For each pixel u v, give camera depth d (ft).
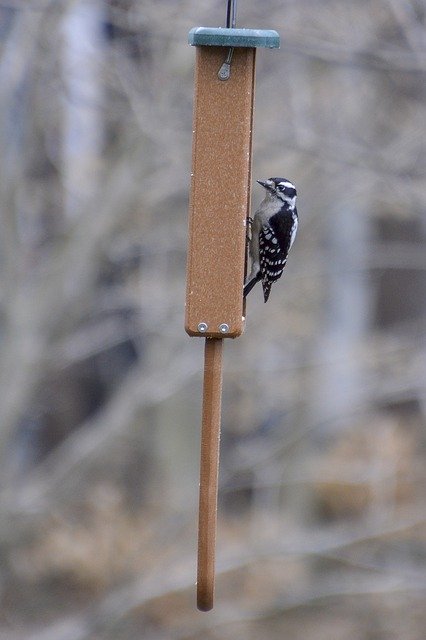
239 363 61.46
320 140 52.29
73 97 52.95
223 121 26.89
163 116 52.06
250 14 48.62
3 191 54.34
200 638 67.97
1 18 51.72
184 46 51.52
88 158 58.90
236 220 26.86
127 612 59.36
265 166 55.83
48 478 62.59
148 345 68.80
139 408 59.98
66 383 80.53
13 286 56.34
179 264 62.54
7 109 53.11
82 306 57.77
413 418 80.69
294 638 66.95
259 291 60.90
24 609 66.74
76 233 56.08
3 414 57.77
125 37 52.54
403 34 49.32
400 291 94.43
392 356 60.34
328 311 74.79
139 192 54.75
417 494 74.18
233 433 69.26
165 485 74.79
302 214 57.77
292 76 54.60
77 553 68.95
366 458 71.15
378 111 54.13
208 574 26.94
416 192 51.55
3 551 61.72
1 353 57.26
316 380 61.62
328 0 49.16
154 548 64.49
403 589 61.21
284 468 65.92
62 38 51.19
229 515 78.95
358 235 65.82
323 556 64.39
